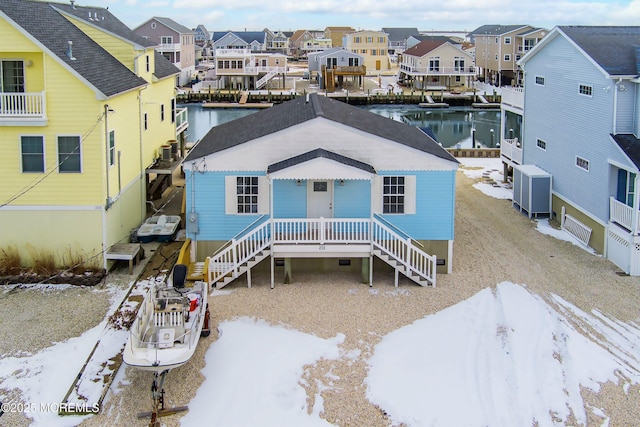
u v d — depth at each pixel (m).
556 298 17.23
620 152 19.38
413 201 19.14
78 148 18.47
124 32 26.77
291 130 18.73
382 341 14.81
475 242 22.19
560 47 24.09
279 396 12.61
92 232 18.83
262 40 118.06
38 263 18.55
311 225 19.03
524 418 11.95
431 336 15.02
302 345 14.55
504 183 31.75
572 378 13.23
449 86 80.69
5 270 18.36
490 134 53.94
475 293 17.59
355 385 12.99
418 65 78.75
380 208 19.19
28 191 18.59
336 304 16.91
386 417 12.01
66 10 24.84
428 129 29.64
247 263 18.09
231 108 71.31
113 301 17.05
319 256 18.06
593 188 21.41
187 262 18.91
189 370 13.50
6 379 13.17
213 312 16.33
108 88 19.25
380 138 18.77
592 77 21.31
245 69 78.12
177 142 31.14
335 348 14.45
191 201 19.12
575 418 11.98
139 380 13.23
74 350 14.38
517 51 79.06
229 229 19.28
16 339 14.84
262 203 19.16
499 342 14.73
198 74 97.19
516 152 29.58
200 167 18.92
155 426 11.71
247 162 18.89
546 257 20.59
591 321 15.88
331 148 18.88
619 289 17.91
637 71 19.84
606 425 11.78
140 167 23.98
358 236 18.94
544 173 25.36
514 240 22.42
